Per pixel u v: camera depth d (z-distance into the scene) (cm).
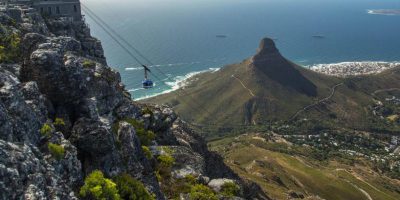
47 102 3528
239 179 7269
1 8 7169
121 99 5269
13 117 2848
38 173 2495
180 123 7156
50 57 3662
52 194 2480
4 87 2980
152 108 6275
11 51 4622
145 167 3991
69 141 3225
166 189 4381
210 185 4803
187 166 5031
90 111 3747
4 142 2498
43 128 3092
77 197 2853
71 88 3709
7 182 2236
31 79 3647
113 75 5584
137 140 4094
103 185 3025
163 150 5169
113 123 4684
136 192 3434
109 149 3416
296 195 14938
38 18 7700
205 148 7125
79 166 3062
